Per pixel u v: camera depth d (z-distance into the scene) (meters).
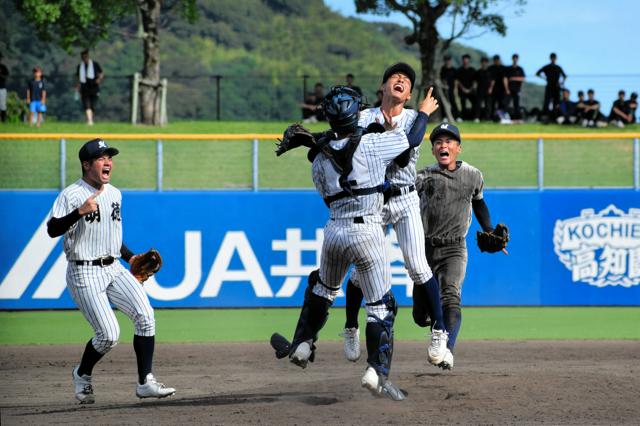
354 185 16.41
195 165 57.25
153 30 74.12
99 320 17.84
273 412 17.52
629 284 33.81
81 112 141.25
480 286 33.50
